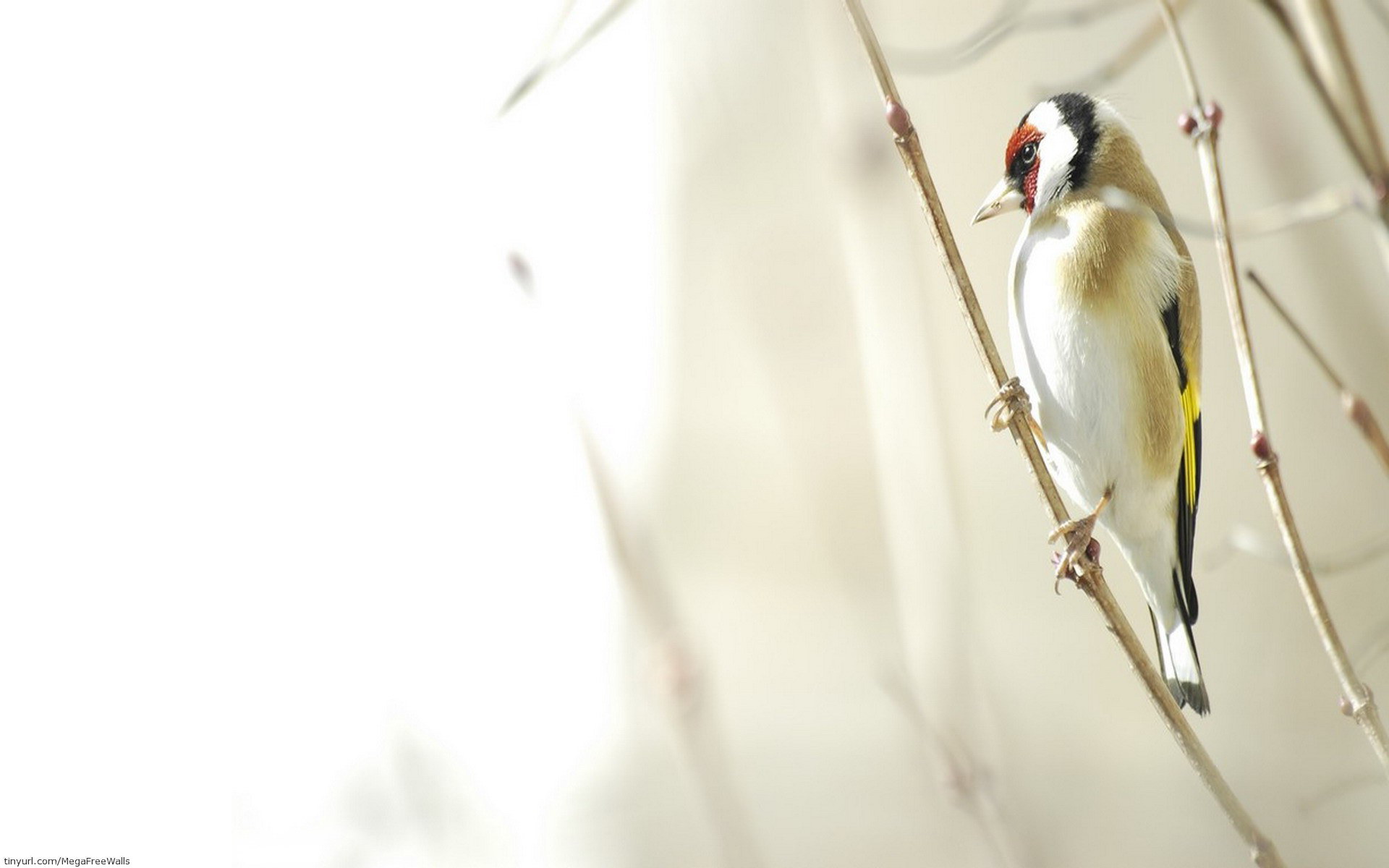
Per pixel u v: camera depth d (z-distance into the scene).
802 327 12.74
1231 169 15.34
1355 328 10.68
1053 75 17.06
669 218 17.61
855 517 11.86
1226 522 15.23
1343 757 12.05
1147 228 7.17
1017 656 14.12
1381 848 10.84
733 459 17.53
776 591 16.48
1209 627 14.08
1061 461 7.30
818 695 14.62
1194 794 11.62
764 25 13.18
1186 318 7.35
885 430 8.83
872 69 5.91
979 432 16.75
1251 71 11.22
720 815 7.88
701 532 17.25
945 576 8.44
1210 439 15.76
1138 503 7.18
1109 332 7.04
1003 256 17.42
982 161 17.73
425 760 8.34
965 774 7.46
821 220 13.35
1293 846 10.93
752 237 13.16
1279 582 14.28
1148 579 7.41
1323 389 15.20
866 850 11.90
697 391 18.08
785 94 13.34
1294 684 13.05
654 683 8.03
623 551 8.20
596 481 8.31
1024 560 15.80
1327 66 6.55
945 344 17.05
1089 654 14.08
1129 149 7.45
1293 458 15.24
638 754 12.48
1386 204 6.48
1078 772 11.50
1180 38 5.89
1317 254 10.84
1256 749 12.43
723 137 13.75
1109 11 7.01
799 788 13.23
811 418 12.50
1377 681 12.87
